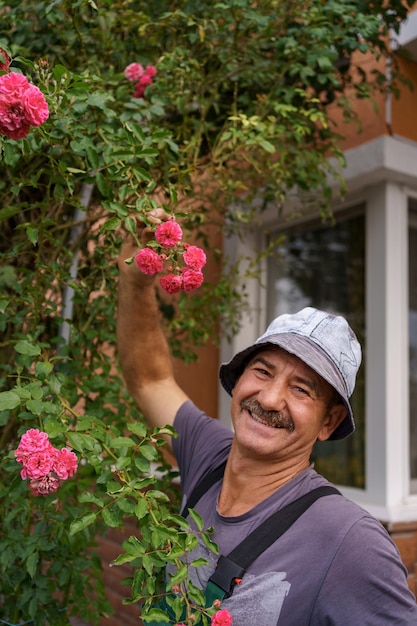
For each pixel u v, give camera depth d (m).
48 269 1.76
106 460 1.43
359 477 3.10
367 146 3.01
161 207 1.54
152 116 2.04
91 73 1.97
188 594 1.14
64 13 1.93
